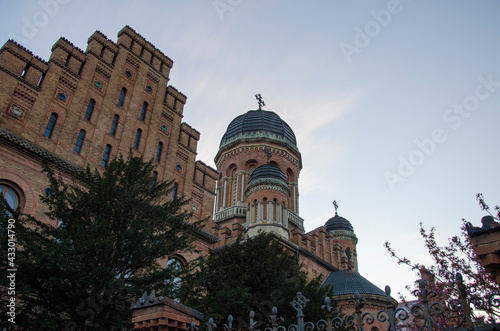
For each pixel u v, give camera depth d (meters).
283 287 21.25
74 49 25.14
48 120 22.05
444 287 17.11
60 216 16.12
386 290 6.96
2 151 19.47
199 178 30.20
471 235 7.09
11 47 21.75
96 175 17.70
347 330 18.08
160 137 28.53
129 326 14.61
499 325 5.70
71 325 13.66
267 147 49.72
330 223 51.97
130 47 29.44
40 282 14.33
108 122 25.19
